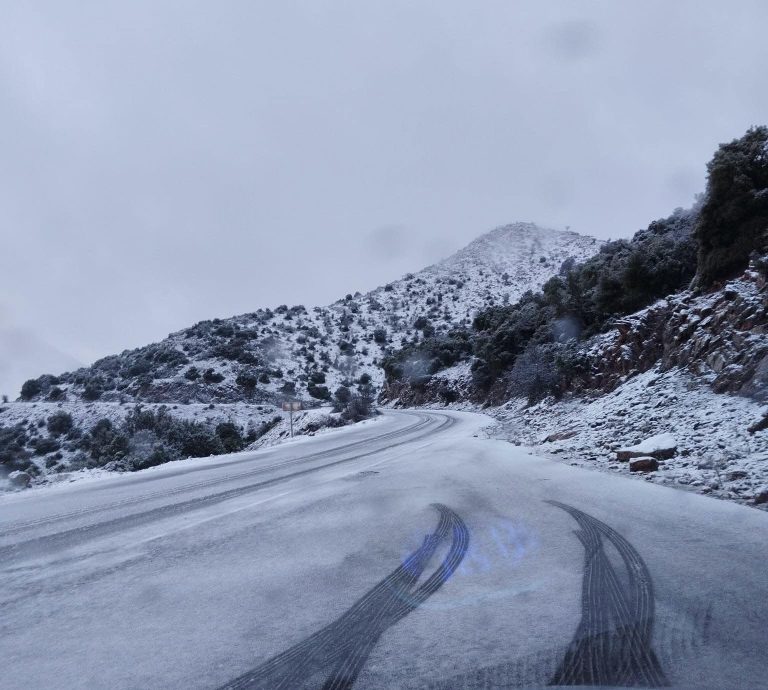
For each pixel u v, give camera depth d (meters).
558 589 3.54
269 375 89.31
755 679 2.34
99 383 83.44
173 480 13.30
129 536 6.48
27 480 16.55
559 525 5.34
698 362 12.83
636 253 20.98
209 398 75.94
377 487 8.92
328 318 133.38
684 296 15.91
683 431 10.09
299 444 24.45
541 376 24.89
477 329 62.31
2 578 4.86
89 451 46.41
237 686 2.52
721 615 3.01
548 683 2.38
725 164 14.40
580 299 25.78
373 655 2.76
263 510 7.55
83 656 2.98
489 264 172.75
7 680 2.73
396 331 122.00
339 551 4.91
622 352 18.19
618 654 2.61
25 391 87.44
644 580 3.62
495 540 4.92
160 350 96.50
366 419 43.78
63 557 5.59
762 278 12.17
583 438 13.06
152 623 3.42
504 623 3.05
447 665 2.60
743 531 4.75
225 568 4.62
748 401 10.02
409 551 4.73
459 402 50.38
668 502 6.15
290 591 3.86
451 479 9.26
